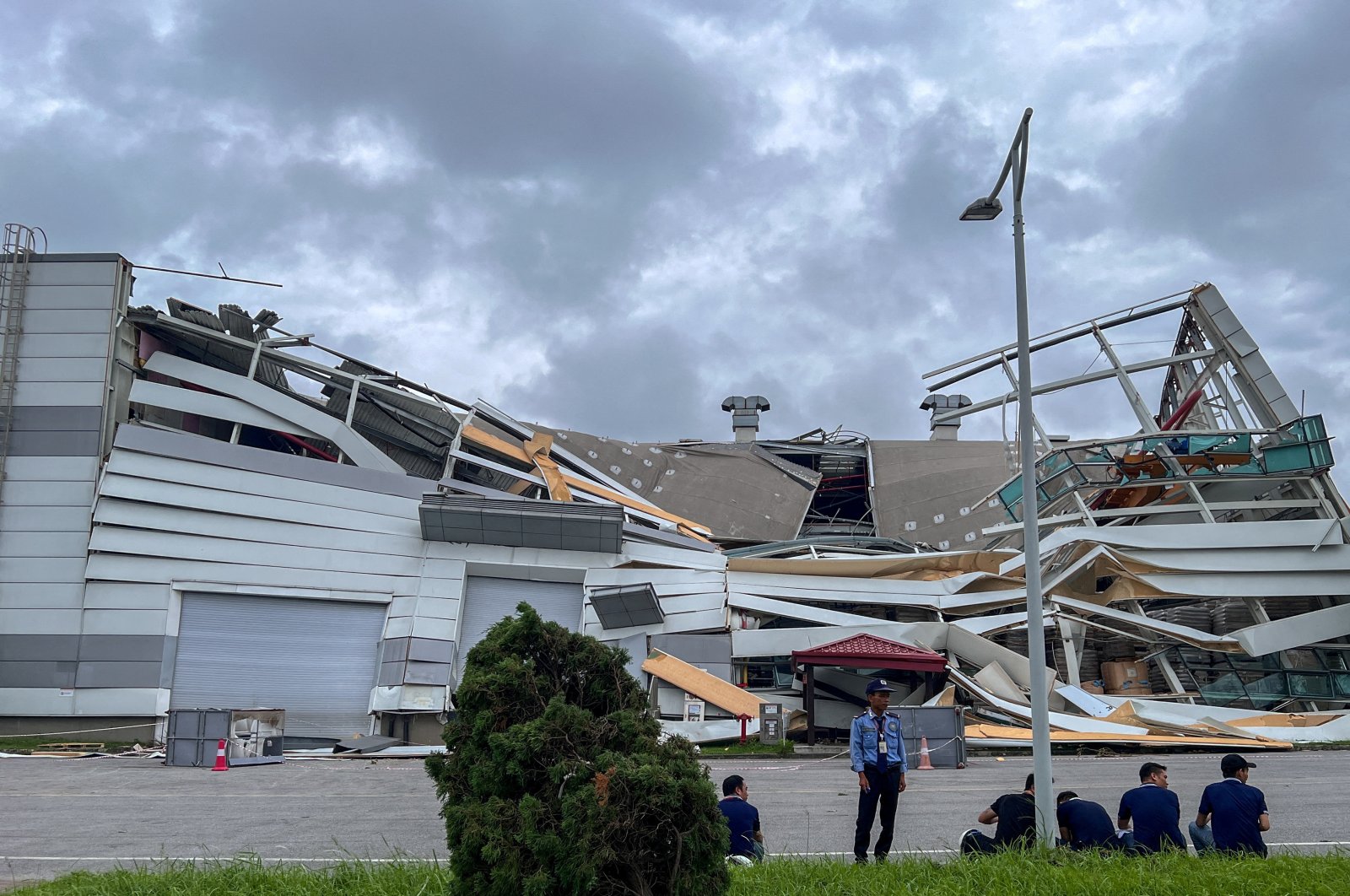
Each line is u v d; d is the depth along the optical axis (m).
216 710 31.42
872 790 12.68
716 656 43.97
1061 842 12.18
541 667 9.78
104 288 45.56
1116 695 45.16
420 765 31.62
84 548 43.19
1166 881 9.76
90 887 11.22
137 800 22.20
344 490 45.59
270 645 43.69
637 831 8.36
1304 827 16.81
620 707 9.61
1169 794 12.23
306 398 52.03
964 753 28.58
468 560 45.19
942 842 15.38
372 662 44.03
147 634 42.47
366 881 10.84
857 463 76.38
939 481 70.38
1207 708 39.09
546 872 8.45
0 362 44.47
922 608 49.25
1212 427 54.66
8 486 43.69
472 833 8.63
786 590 47.22
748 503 68.12
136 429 44.25
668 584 45.97
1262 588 46.06
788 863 11.73
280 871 11.67
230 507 44.22
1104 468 48.66
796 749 33.91
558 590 46.03
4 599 42.69
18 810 20.73
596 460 68.19
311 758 34.97
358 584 44.44
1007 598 47.00
